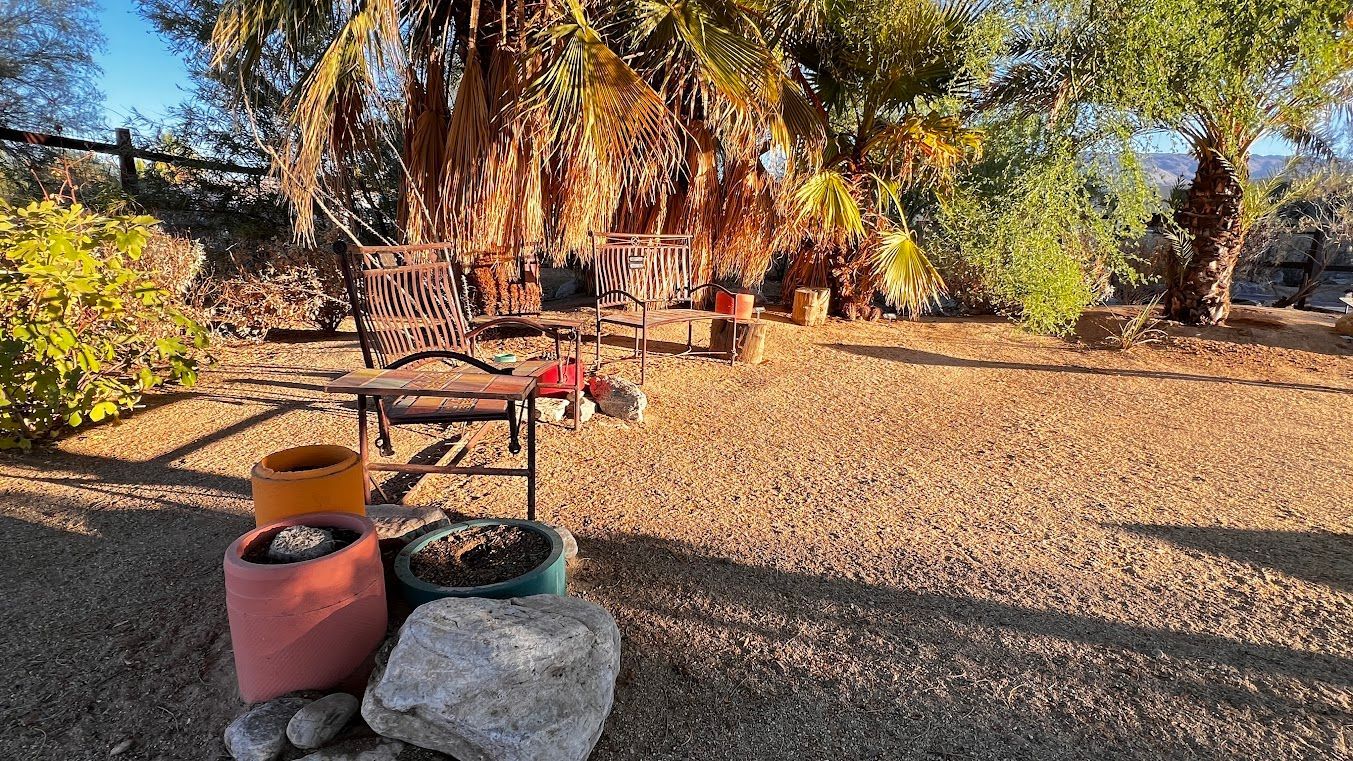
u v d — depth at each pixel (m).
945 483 3.41
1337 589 2.50
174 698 1.85
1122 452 3.92
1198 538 2.88
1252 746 1.77
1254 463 3.79
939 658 2.09
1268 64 6.19
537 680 1.61
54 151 6.86
